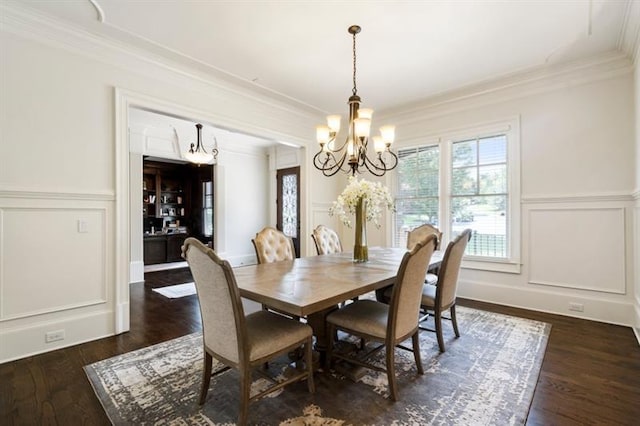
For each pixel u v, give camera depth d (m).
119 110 2.89
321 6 2.32
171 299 4.10
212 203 6.87
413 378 2.06
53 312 2.55
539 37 2.73
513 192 3.69
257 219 7.30
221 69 3.35
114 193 2.86
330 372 2.13
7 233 2.36
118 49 2.85
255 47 2.91
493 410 1.72
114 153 2.87
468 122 4.06
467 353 2.42
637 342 2.61
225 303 1.55
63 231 2.61
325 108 4.60
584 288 3.24
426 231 3.79
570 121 3.33
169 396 1.87
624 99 3.04
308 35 2.71
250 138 6.56
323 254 3.38
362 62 3.20
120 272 2.89
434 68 3.32
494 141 3.88
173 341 2.71
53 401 1.83
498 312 3.43
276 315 2.03
